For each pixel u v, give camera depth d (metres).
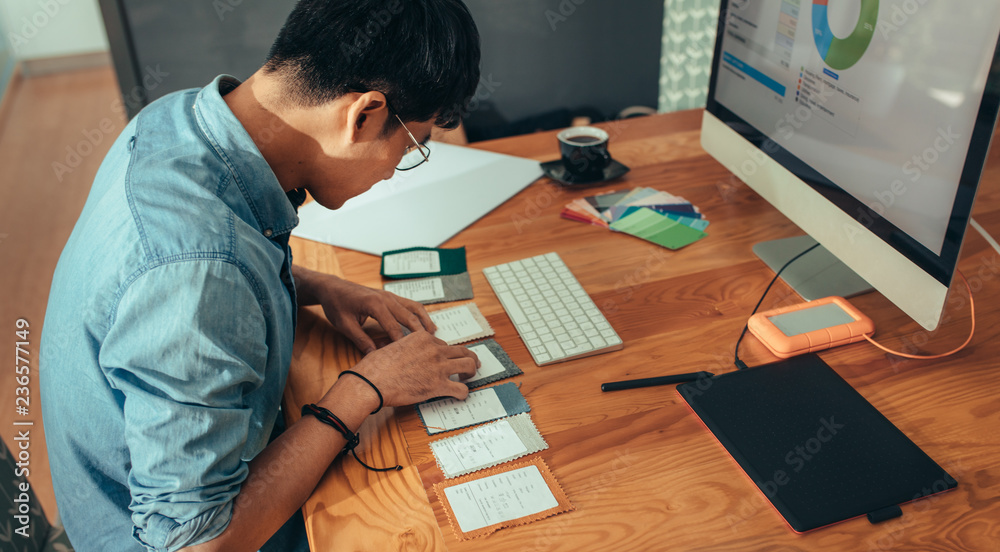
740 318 0.98
